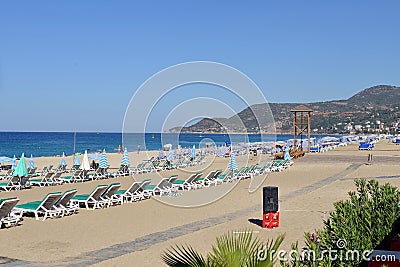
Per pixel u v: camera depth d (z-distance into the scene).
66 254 7.73
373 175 21.23
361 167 25.61
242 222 10.55
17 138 106.50
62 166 25.44
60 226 10.14
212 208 12.70
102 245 8.38
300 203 13.29
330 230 4.80
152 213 11.87
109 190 13.26
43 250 8.01
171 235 9.22
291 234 9.09
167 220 10.88
